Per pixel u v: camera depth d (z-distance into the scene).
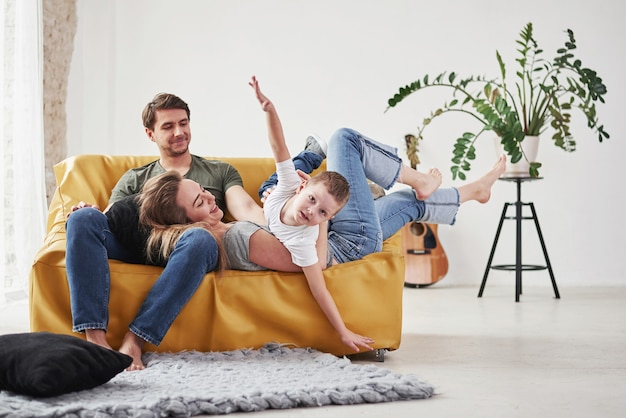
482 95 5.33
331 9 5.40
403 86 5.38
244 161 3.34
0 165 4.02
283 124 5.44
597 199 5.29
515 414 2.04
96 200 3.12
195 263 2.60
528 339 3.20
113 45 5.43
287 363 2.53
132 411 1.94
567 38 5.29
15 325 3.60
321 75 5.41
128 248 2.74
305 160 3.15
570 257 5.31
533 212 4.72
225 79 5.44
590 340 3.17
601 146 5.28
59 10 5.05
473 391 2.30
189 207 2.73
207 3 5.44
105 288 2.56
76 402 2.01
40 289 2.64
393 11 5.38
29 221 4.15
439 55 5.36
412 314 3.98
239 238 2.70
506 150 4.57
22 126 4.15
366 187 2.95
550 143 5.30
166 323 2.56
